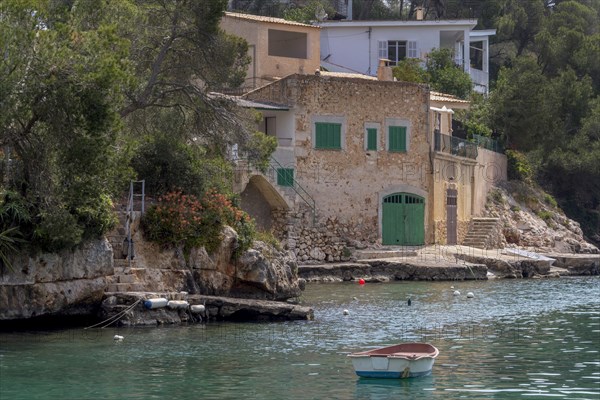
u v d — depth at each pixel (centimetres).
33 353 6228
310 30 15400
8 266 6912
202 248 8394
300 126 13262
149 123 9694
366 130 13775
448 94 17262
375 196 13825
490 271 13225
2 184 7138
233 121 9731
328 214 13450
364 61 18688
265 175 12800
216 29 9488
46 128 7081
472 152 15725
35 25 6969
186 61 9750
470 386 5428
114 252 8025
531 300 9994
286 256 9488
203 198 8756
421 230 14225
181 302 7594
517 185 17462
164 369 5781
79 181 7131
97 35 7175
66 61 6912
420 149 14188
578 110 19650
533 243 15925
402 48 18850
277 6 19962
